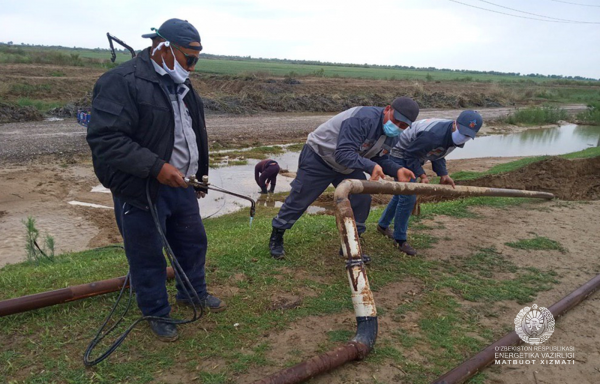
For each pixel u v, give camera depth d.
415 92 41.94
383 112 4.64
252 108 28.39
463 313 4.45
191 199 3.71
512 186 12.70
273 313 4.12
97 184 11.69
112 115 3.02
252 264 5.10
